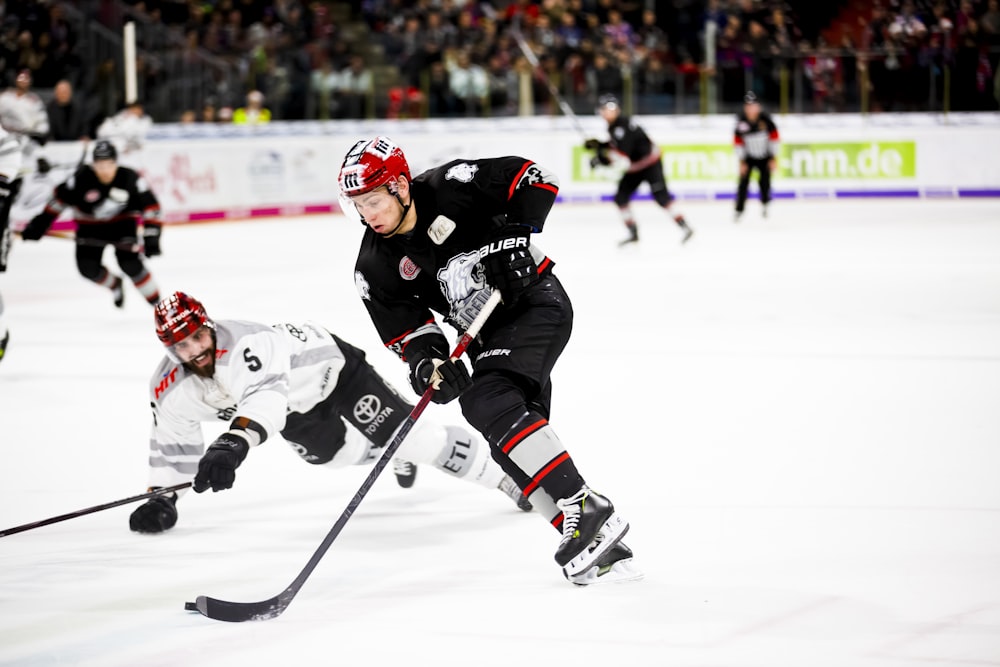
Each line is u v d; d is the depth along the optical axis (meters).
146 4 32.12
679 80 32.41
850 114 31.86
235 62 32.28
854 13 32.91
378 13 35.44
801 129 32.06
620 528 6.09
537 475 6.02
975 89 31.12
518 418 6.01
